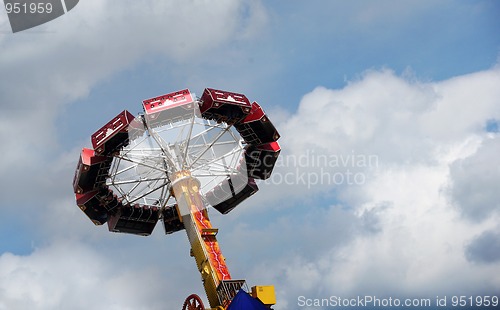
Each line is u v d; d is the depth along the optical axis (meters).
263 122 85.00
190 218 82.12
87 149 81.75
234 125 84.88
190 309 78.94
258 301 71.00
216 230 81.25
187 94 78.31
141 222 96.12
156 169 84.06
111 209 91.44
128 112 78.06
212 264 78.31
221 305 75.56
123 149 82.94
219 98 79.25
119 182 85.25
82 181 83.81
